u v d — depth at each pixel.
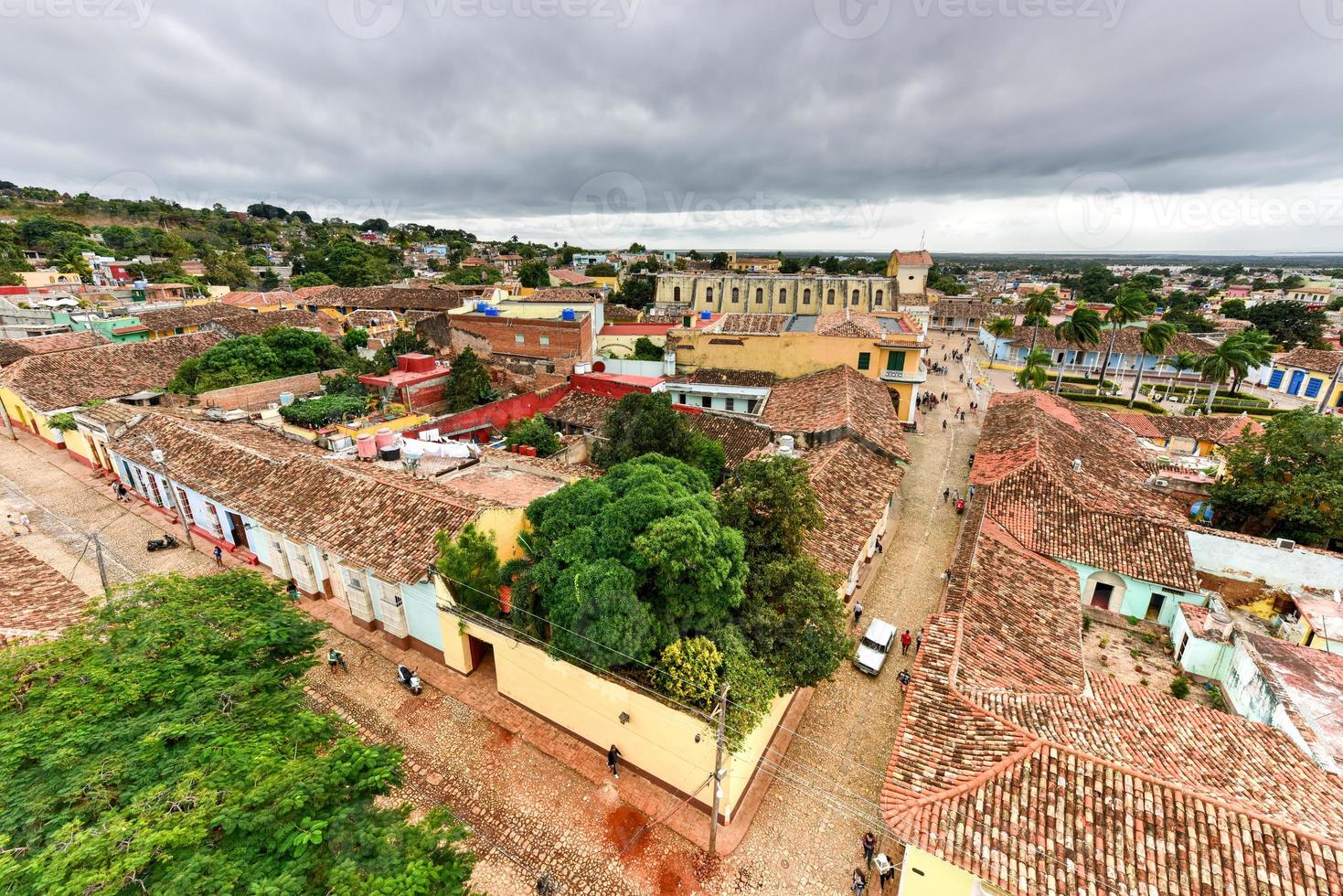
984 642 15.55
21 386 33.47
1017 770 10.85
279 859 8.66
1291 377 60.16
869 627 20.44
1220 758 11.76
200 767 9.54
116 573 22.81
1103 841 9.75
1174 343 66.19
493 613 17.06
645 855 13.38
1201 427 37.97
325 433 27.30
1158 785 10.30
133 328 49.91
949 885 10.70
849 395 31.75
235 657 12.79
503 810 14.32
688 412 32.50
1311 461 24.27
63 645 12.02
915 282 83.25
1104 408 54.34
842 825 14.26
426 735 16.31
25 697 10.78
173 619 13.04
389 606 18.95
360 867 8.68
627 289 78.69
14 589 15.34
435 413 33.72
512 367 39.72
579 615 13.45
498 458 25.36
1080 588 20.86
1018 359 73.19
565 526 15.38
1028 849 9.81
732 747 12.61
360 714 16.95
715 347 40.31
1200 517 26.86
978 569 19.09
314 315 58.03
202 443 24.84
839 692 18.52
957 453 39.25
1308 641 18.12
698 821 14.11
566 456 29.50
